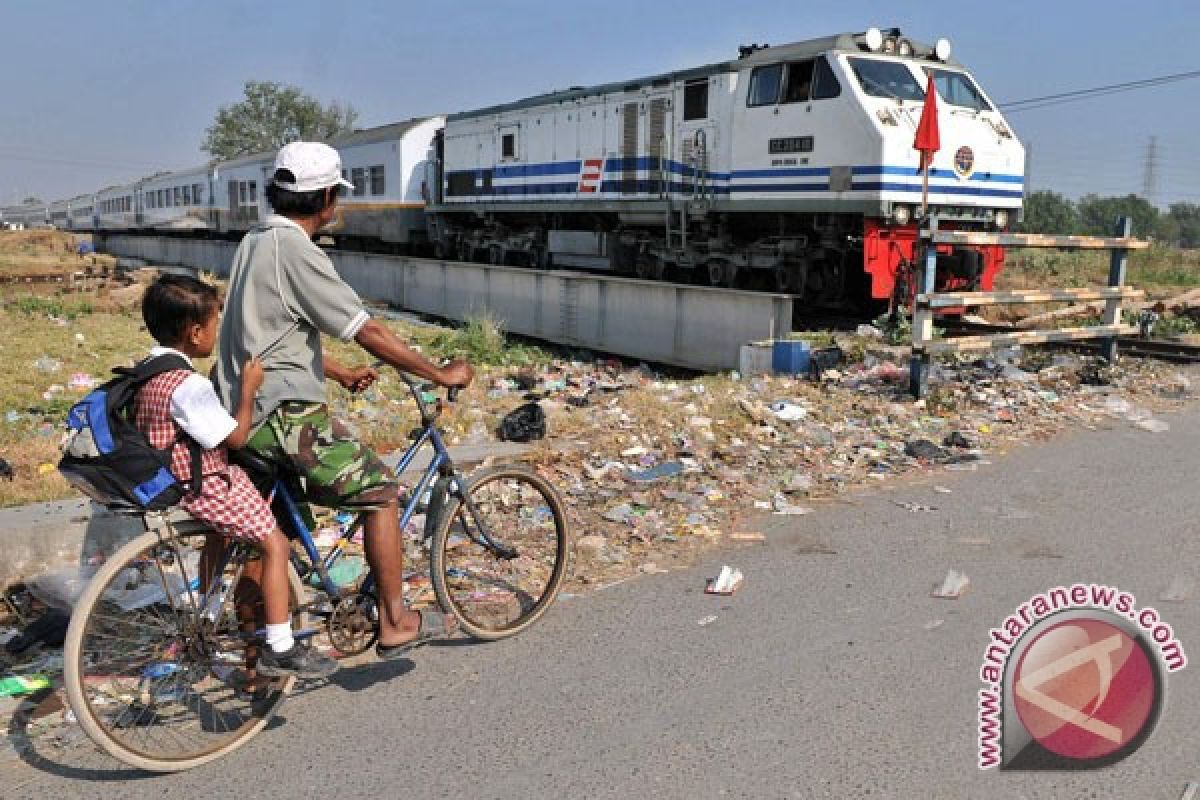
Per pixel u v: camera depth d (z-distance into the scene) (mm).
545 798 2857
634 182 16375
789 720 3277
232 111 76688
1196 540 4973
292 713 3404
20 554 4398
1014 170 14008
